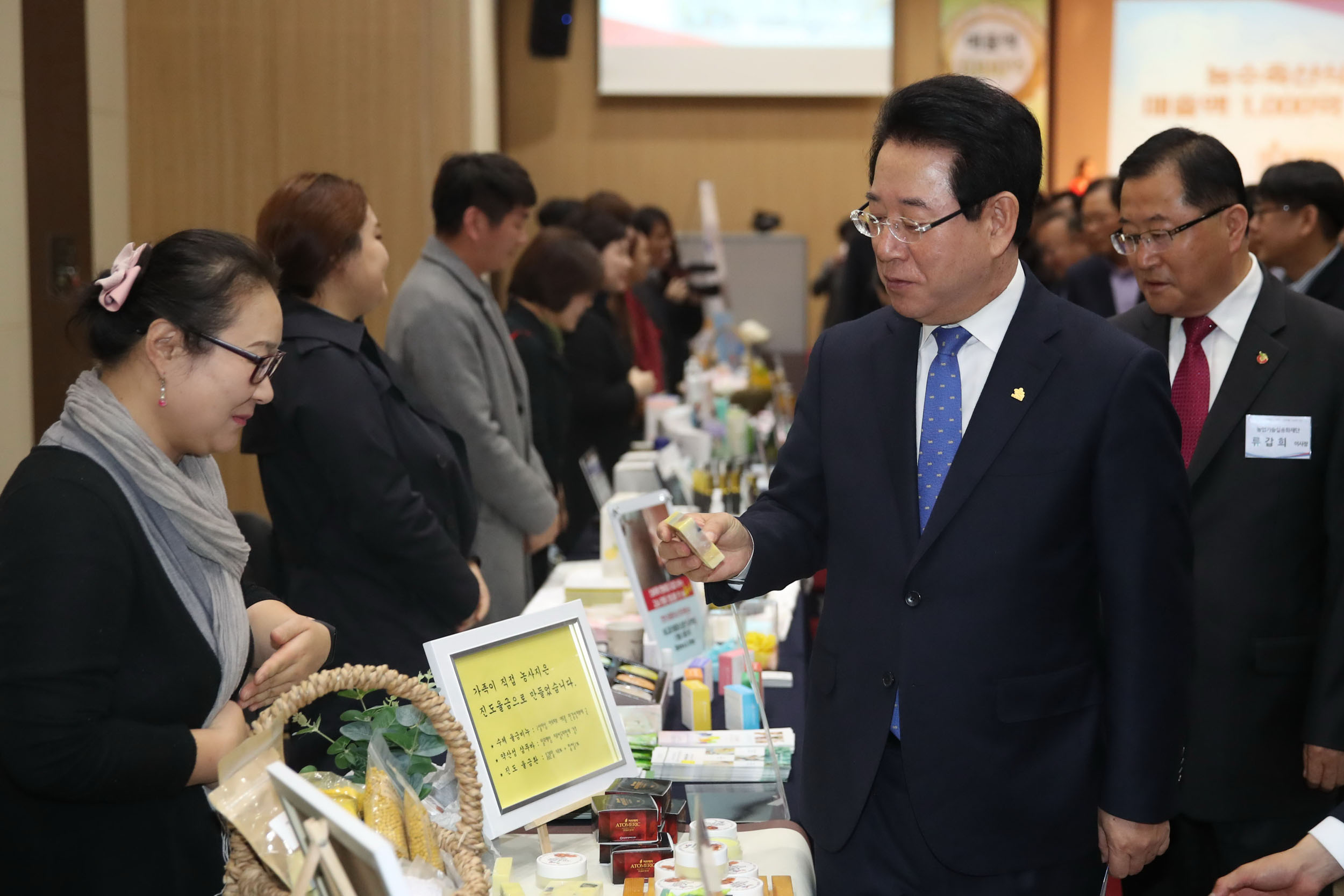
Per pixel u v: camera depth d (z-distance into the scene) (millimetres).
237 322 1389
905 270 1463
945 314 1504
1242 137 8734
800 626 2777
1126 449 1470
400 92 5320
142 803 1425
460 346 2867
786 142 8703
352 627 2355
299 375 2270
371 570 2361
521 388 3143
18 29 3295
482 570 3021
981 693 1488
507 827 1392
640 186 8727
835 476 1611
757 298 7711
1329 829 1551
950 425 1546
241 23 5242
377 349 2455
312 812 1009
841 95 8617
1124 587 1470
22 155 3299
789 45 8523
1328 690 2047
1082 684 1523
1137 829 1468
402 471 2326
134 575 1378
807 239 8742
